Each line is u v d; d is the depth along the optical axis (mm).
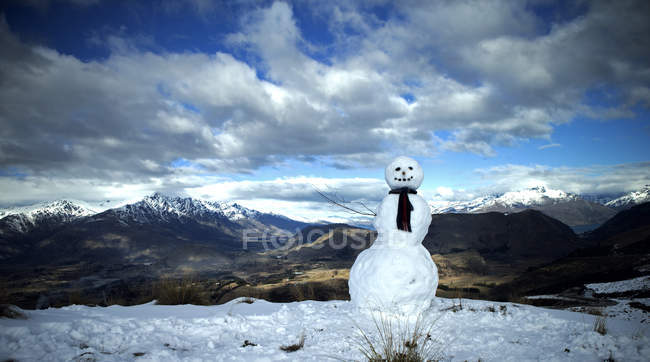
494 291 36719
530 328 6262
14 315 5262
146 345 4750
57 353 4039
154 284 9727
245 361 4359
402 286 6770
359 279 7191
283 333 5762
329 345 5078
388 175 7738
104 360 3992
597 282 31078
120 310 7086
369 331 5867
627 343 4875
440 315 6988
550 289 33062
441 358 4609
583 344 4883
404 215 7277
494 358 4621
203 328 5648
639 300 16438
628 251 49375
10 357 3879
